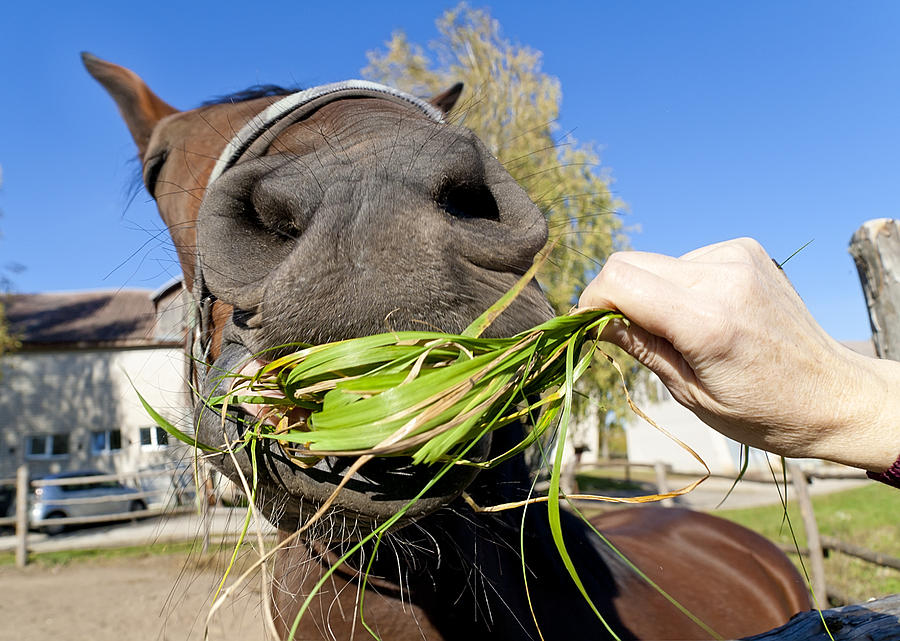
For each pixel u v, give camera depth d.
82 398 22.27
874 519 12.03
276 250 1.21
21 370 22.30
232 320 1.22
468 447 0.99
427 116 1.66
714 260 0.89
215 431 1.21
